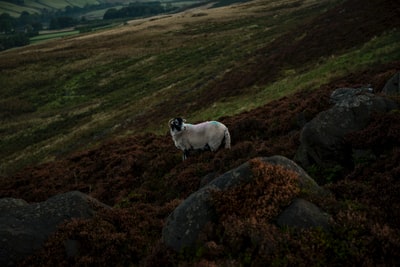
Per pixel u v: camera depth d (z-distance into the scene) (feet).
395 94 47.70
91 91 243.60
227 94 140.36
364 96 42.57
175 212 29.22
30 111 233.55
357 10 154.20
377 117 39.86
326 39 143.43
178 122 54.19
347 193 31.22
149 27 386.11
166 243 28.04
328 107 59.41
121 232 35.29
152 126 141.59
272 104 85.71
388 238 23.38
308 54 139.85
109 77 258.16
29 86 268.00
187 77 216.13
